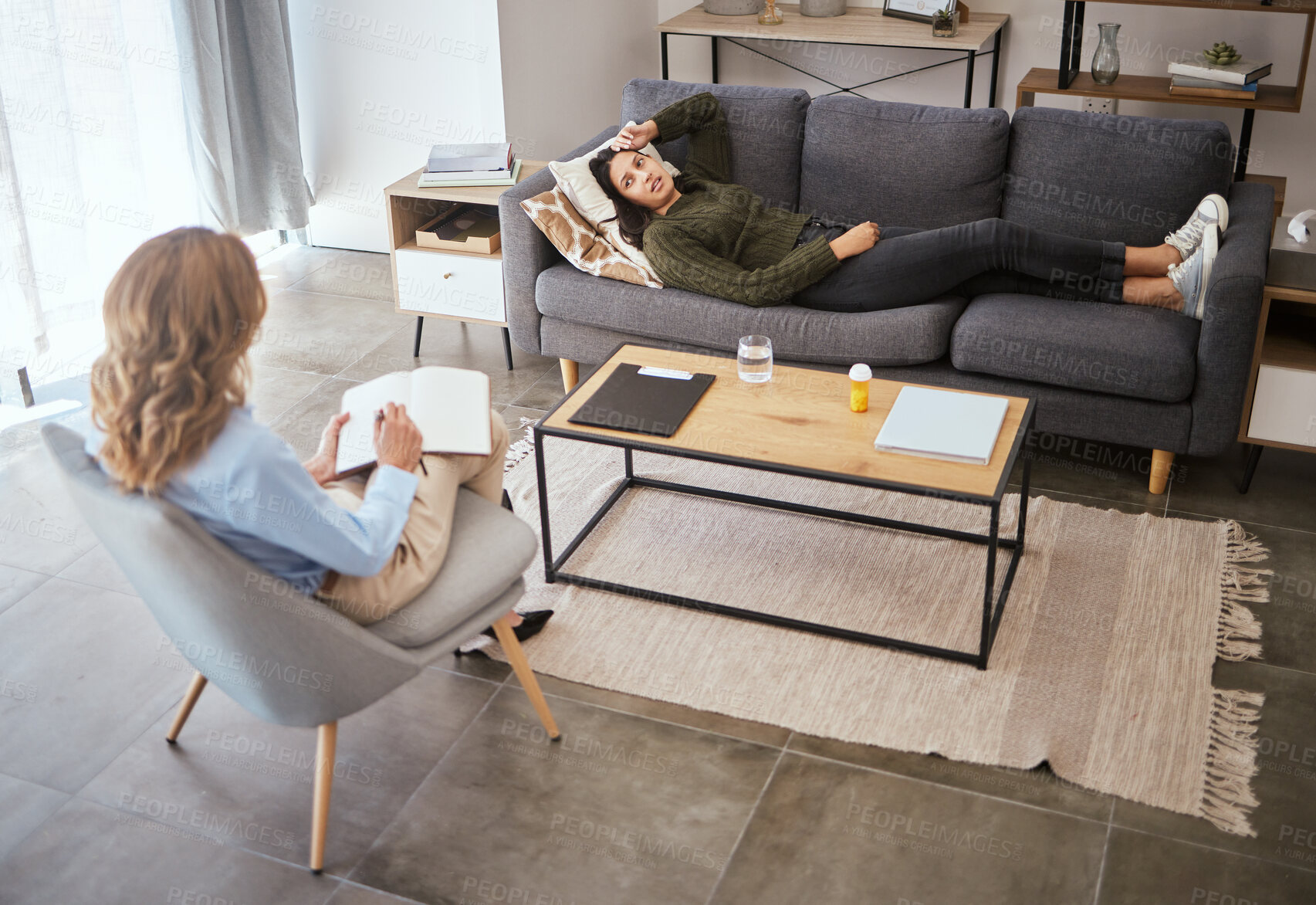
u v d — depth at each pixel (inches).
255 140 160.2
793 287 113.3
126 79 137.8
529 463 116.0
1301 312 112.8
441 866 71.3
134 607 96.3
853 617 92.1
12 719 84.0
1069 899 67.7
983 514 105.6
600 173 123.3
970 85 159.6
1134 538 101.7
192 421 57.3
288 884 70.3
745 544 102.1
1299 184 156.9
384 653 66.4
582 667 87.8
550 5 158.6
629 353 103.3
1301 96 139.8
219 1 146.9
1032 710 82.0
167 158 150.3
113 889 70.2
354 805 76.1
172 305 56.2
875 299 114.3
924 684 84.8
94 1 131.7
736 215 121.5
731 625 92.0
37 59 125.1
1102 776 76.3
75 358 138.3
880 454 84.9
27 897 69.7
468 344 144.7
